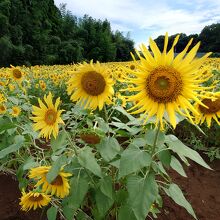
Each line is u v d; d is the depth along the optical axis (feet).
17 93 6.54
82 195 2.60
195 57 2.08
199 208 4.13
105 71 2.56
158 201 3.16
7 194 4.21
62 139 2.55
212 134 6.29
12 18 58.70
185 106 2.12
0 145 4.12
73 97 2.67
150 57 2.13
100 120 2.98
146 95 2.19
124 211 2.68
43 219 3.70
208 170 5.37
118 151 2.66
